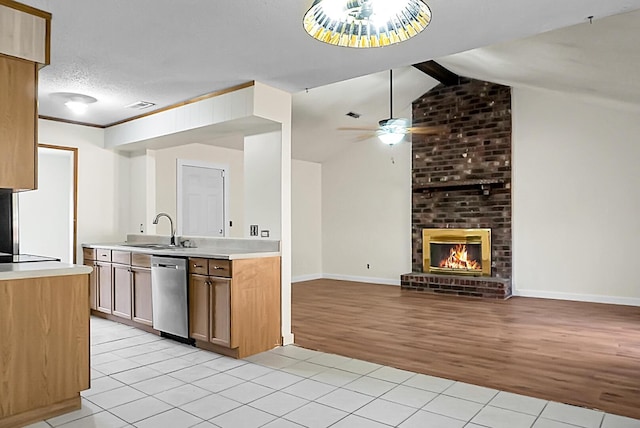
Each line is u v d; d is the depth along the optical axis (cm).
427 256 725
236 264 352
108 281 479
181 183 627
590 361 344
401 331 444
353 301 613
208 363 342
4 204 429
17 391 239
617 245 584
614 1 231
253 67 341
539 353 366
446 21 256
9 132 248
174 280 390
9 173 248
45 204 654
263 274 377
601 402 266
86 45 297
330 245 864
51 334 252
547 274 633
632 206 575
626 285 578
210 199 671
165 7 243
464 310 548
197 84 384
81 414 251
